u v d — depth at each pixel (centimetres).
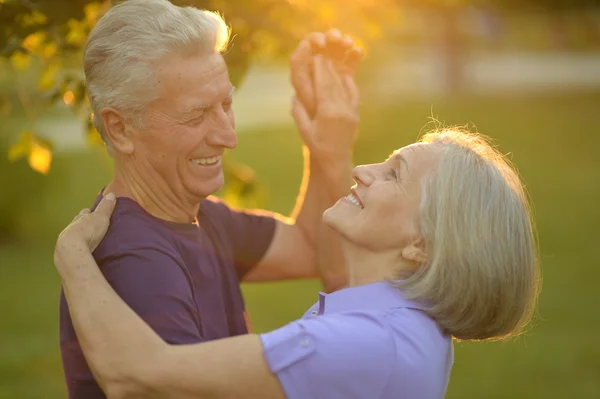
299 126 249
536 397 585
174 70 188
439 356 178
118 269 184
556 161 1470
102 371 167
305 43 251
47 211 1155
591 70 2945
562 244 983
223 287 221
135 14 188
